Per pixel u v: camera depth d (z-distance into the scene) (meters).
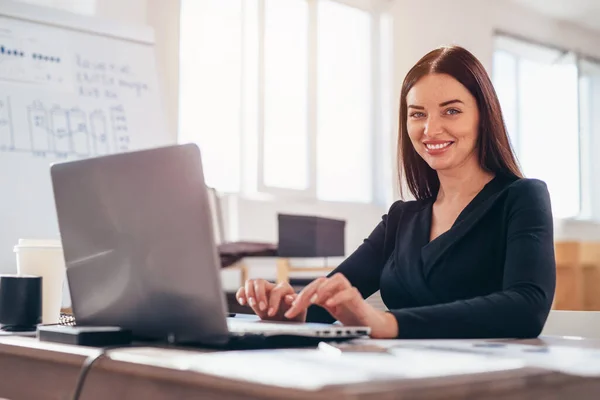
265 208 5.20
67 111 3.10
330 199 5.75
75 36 3.18
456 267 1.46
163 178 1.00
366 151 6.04
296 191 5.45
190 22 4.87
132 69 3.34
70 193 1.15
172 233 1.01
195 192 0.97
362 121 6.01
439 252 1.48
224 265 3.80
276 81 5.38
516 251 1.35
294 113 5.49
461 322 1.20
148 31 3.41
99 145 3.17
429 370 0.76
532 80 7.66
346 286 1.16
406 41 6.13
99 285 1.13
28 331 1.29
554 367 0.82
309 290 1.16
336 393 0.63
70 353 0.94
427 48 6.29
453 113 1.46
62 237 1.19
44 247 1.55
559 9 7.26
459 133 1.46
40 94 3.04
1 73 2.96
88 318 1.17
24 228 2.92
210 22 4.98
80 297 1.18
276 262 4.69
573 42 7.75
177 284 1.01
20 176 2.94
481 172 1.52
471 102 1.46
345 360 0.85
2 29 2.98
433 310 1.21
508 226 1.42
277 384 0.67
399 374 0.72
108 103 3.23
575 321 1.60
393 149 6.02
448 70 1.46
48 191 3.01
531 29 7.27
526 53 7.50
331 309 1.18
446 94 1.45
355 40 5.98
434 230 1.55
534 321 1.24
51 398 0.95
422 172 1.61
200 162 0.96
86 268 1.15
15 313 1.30
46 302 1.55
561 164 7.91
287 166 5.44
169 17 4.59
